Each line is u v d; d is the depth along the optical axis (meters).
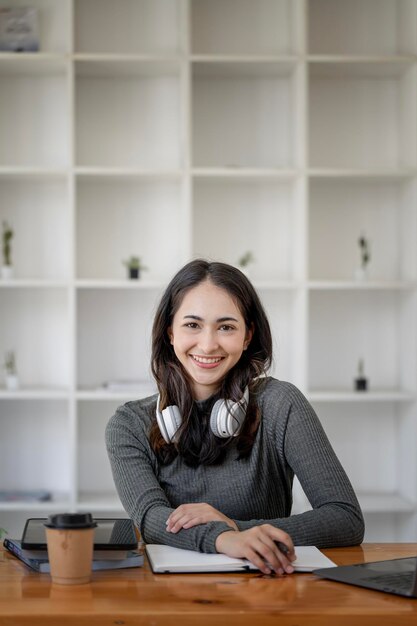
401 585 1.45
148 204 4.20
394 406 4.29
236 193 4.22
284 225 4.22
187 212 3.90
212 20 4.18
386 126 4.25
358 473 4.28
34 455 4.21
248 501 2.02
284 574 1.56
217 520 1.74
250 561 1.58
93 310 4.20
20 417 4.21
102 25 4.15
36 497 3.95
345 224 4.24
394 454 4.29
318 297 4.25
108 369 4.21
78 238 4.18
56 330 4.22
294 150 4.04
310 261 4.23
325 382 4.26
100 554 1.58
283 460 2.05
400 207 4.24
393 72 4.14
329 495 1.93
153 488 1.94
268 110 4.21
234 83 4.21
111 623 1.32
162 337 2.03
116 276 4.19
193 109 4.20
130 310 4.21
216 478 2.02
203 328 1.95
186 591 1.44
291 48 4.12
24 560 1.63
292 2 4.09
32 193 4.18
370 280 4.19
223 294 1.96
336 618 1.32
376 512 4.20
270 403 2.06
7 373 4.02
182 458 2.02
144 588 1.46
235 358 1.97
